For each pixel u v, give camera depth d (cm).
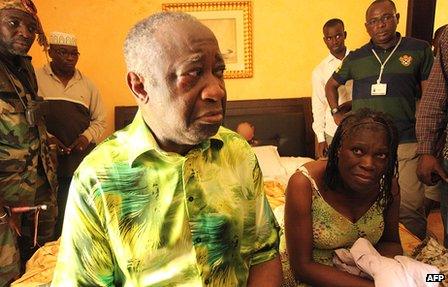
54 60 252
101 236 71
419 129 172
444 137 170
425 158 170
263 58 336
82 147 251
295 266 128
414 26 305
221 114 63
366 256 120
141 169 69
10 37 171
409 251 150
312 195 128
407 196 226
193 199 71
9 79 175
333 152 125
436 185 191
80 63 321
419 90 224
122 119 322
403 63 219
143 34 61
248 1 321
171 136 66
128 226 70
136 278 72
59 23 312
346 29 334
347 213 130
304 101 340
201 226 72
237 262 79
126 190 69
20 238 198
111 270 75
